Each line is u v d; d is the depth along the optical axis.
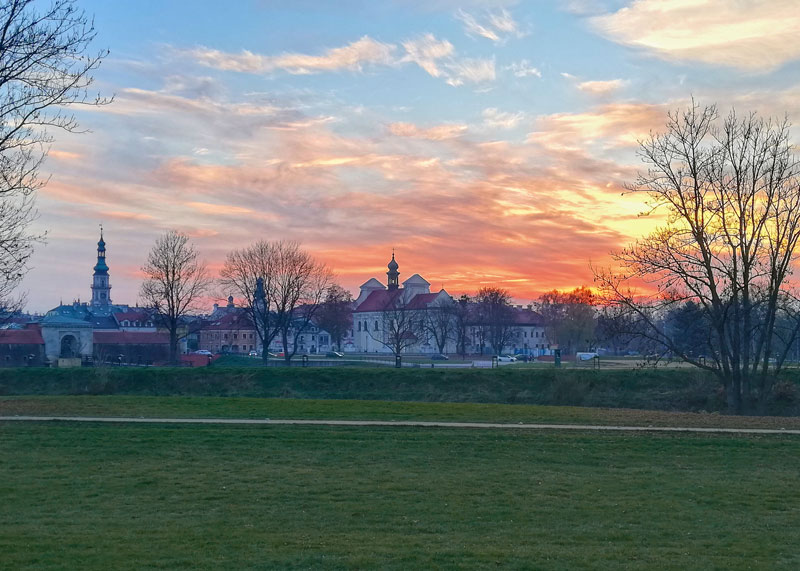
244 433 26.86
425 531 16.19
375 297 185.38
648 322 43.22
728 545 15.39
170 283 89.44
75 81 30.56
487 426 28.61
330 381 55.53
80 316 172.25
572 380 51.16
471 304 160.25
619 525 16.78
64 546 14.66
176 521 16.72
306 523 16.67
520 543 15.30
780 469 22.77
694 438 26.59
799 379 49.97
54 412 31.52
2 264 35.91
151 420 29.30
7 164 31.91
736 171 41.97
